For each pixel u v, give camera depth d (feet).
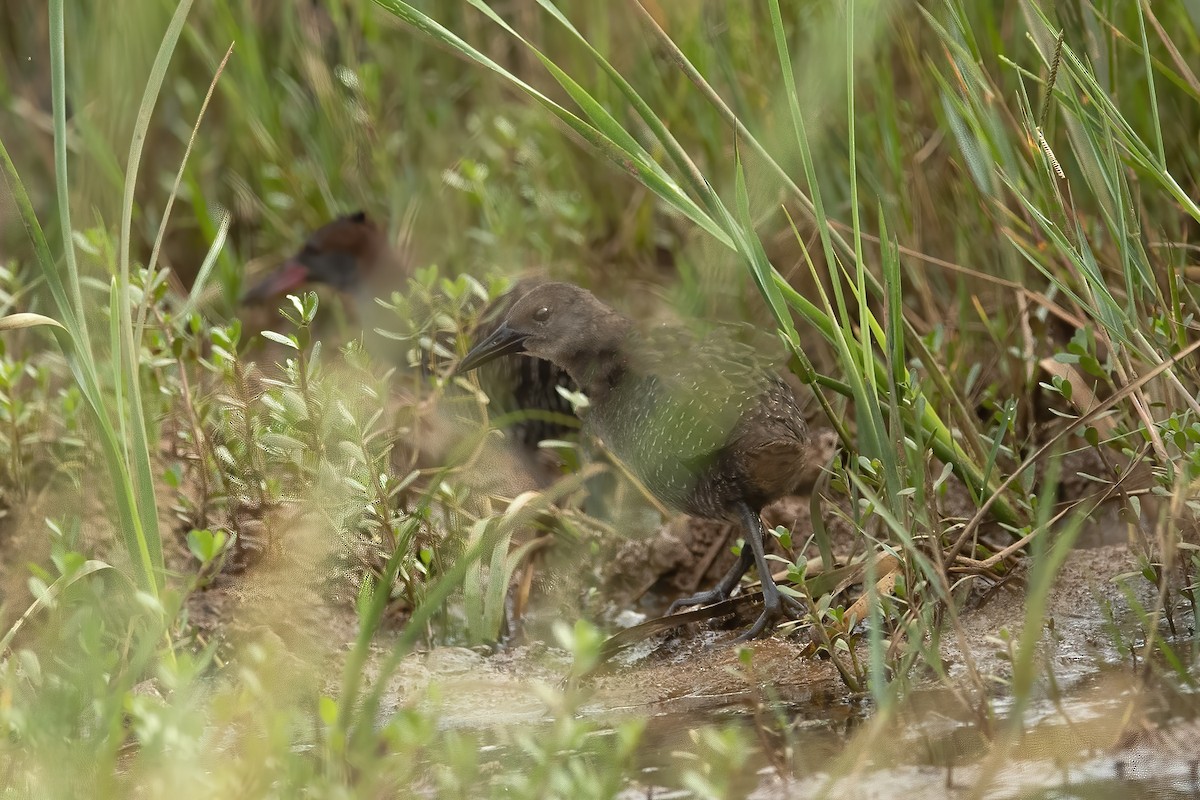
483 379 32.45
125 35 36.24
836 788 17.38
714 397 24.62
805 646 23.11
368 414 28.73
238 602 25.32
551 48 38.40
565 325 27.96
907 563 20.99
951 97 24.57
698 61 33.71
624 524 29.43
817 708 20.75
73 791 16.90
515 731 20.92
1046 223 23.16
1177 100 28.89
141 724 16.75
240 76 39.06
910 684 20.83
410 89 39.22
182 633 23.31
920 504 21.16
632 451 26.35
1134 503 22.59
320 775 17.76
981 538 24.68
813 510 23.66
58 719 18.06
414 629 16.96
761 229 30.22
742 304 31.53
